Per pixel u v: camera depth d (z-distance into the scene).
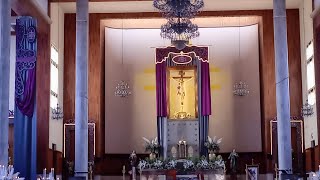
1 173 16.83
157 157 27.84
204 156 27.08
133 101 30.62
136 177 29.00
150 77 30.83
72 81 29.98
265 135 29.25
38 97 25.62
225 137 30.23
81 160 23.34
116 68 30.67
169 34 20.98
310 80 27.62
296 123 29.16
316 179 20.80
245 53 30.67
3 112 17.67
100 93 29.62
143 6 29.08
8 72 18.03
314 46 25.41
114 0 27.23
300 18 29.67
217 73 30.77
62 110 29.36
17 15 24.34
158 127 28.88
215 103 30.55
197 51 29.38
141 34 31.12
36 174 22.58
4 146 17.59
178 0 19.70
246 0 28.39
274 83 29.41
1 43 17.92
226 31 31.03
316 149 25.62
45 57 25.83
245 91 30.22
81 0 24.30
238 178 29.55
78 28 24.12
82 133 23.52
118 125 30.33
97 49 29.75
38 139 25.34
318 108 25.02
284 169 22.73
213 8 29.70
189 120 29.42
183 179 25.22
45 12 25.33
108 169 29.89
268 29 29.81
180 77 30.08
